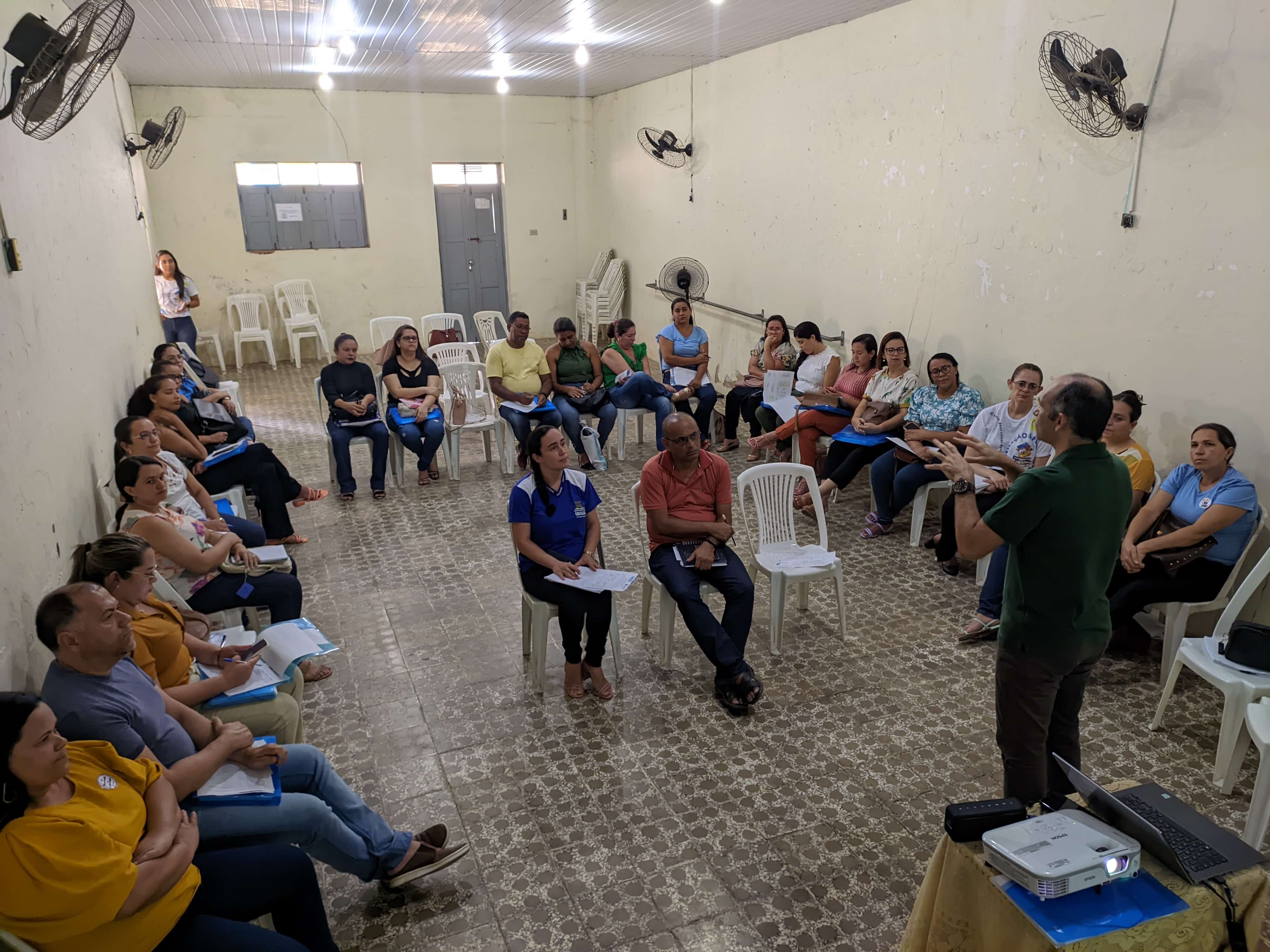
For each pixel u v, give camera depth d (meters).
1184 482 3.62
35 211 3.44
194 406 5.30
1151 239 4.09
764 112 7.46
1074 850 1.69
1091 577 2.23
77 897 1.61
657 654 3.85
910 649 3.87
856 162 6.29
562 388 6.52
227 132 9.78
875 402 5.46
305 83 9.42
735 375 8.65
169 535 3.29
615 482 6.20
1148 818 1.87
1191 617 3.72
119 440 3.80
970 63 5.09
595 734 3.26
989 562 3.95
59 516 3.06
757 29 6.53
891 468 5.08
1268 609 3.64
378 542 5.18
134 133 9.32
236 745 2.22
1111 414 2.18
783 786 2.94
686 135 8.98
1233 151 3.66
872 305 6.31
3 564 2.37
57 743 1.67
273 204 10.24
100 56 2.66
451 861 2.54
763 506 4.01
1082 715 3.35
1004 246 5.00
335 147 10.30
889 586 4.53
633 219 10.68
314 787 2.39
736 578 3.54
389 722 3.36
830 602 4.35
